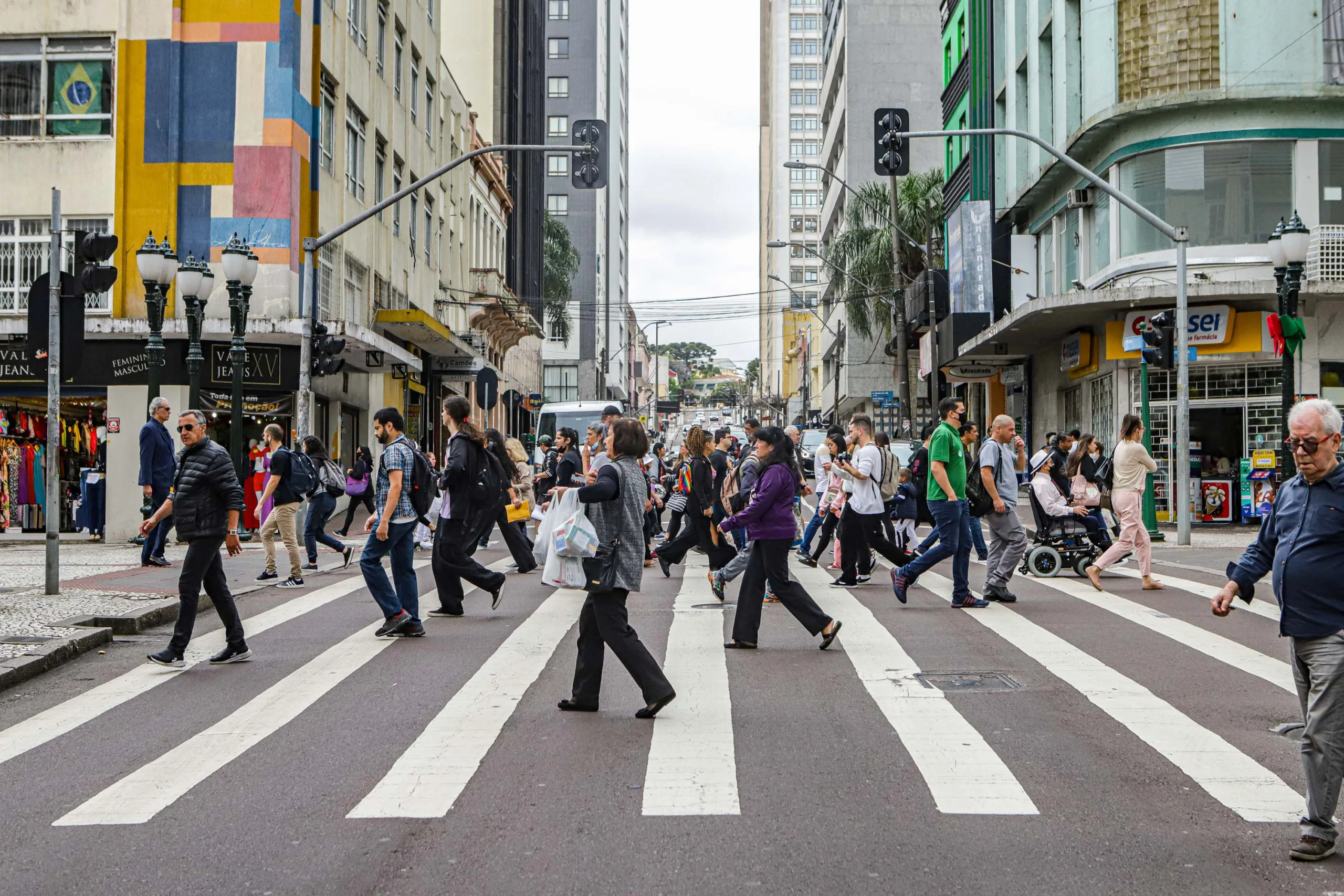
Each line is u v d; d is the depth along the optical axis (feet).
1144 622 35.04
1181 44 80.84
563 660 30.17
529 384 208.74
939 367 120.47
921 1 213.25
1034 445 109.19
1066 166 94.38
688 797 18.28
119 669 29.81
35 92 81.00
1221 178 80.12
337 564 54.95
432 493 34.19
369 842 16.42
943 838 16.35
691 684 26.81
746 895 14.30
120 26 80.38
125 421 78.54
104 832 17.06
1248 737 21.80
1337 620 15.69
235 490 30.12
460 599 37.91
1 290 80.07
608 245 373.40
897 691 25.94
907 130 60.49
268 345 81.35
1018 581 46.11
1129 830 16.70
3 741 22.72
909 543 55.26
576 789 18.79
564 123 326.44
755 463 39.93
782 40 402.11
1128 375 85.66
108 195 80.33
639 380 501.97
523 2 197.36
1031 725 22.72
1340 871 15.16
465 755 20.88
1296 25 78.59
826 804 17.94
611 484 23.48
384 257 107.96
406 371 103.60
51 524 39.65
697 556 60.90
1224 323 78.74
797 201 400.67
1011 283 109.70
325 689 26.84
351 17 97.60
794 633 33.91
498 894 14.42
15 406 79.15
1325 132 78.95
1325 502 15.96
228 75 80.48
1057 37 96.32
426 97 127.34
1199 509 81.46
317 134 85.76
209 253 79.77
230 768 20.40
